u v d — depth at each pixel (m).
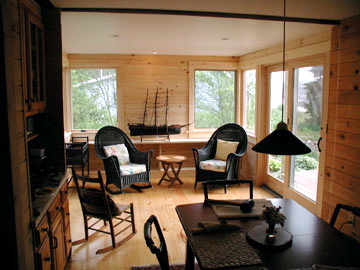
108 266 3.00
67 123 5.96
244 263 1.78
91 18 3.08
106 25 3.40
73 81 6.02
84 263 3.05
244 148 5.40
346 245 2.00
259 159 5.50
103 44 4.75
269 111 5.29
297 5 2.64
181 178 6.13
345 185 3.15
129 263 3.06
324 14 2.94
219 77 6.36
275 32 3.74
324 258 1.84
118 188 5.36
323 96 3.69
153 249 1.78
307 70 4.13
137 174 5.18
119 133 5.55
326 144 3.44
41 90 2.80
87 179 3.21
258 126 5.41
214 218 2.43
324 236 2.12
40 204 2.23
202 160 5.48
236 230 2.19
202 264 1.77
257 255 1.86
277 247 1.93
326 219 3.47
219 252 1.90
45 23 2.85
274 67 5.05
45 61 2.91
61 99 2.97
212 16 2.93
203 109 6.38
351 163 3.06
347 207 2.34
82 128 6.14
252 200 2.61
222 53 5.80
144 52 5.71
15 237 1.69
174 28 3.56
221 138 5.71
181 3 2.60
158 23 3.29
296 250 1.93
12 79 1.67
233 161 5.28
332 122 3.34
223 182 2.95
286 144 1.96
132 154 5.51
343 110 3.16
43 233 2.17
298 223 2.32
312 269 1.70
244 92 6.29
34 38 2.59
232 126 5.66
